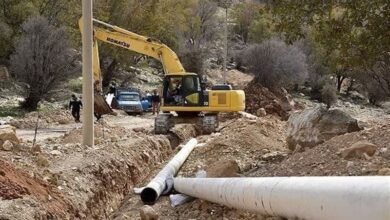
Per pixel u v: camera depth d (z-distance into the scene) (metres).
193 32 73.44
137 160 15.01
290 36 13.76
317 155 9.95
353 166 8.57
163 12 61.56
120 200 12.26
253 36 76.12
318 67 66.19
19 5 42.53
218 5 96.94
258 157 13.64
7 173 8.84
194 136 23.27
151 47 25.06
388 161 8.40
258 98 39.97
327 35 13.56
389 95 55.31
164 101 22.84
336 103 61.59
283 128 20.20
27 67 34.72
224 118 29.11
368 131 10.26
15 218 7.36
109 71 52.22
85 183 10.73
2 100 35.69
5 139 12.35
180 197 10.41
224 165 11.41
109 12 53.91
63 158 12.20
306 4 13.21
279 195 6.55
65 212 8.92
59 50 36.00
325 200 5.60
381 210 4.89
